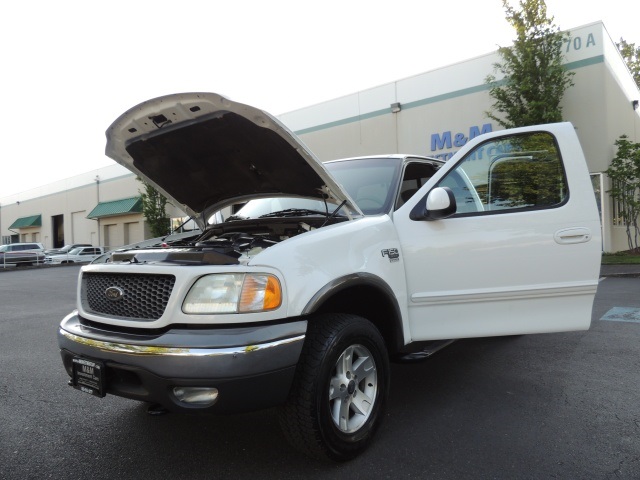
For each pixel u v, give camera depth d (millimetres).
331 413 2525
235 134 2977
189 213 4020
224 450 2873
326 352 2471
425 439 2926
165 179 3627
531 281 3162
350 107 19328
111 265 2715
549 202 3230
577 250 3150
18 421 3385
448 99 16703
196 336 2264
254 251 2693
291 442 2520
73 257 31344
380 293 2879
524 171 3309
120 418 3408
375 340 2830
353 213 3146
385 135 18375
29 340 6211
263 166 3230
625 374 4059
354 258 2789
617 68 15383
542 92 13438
